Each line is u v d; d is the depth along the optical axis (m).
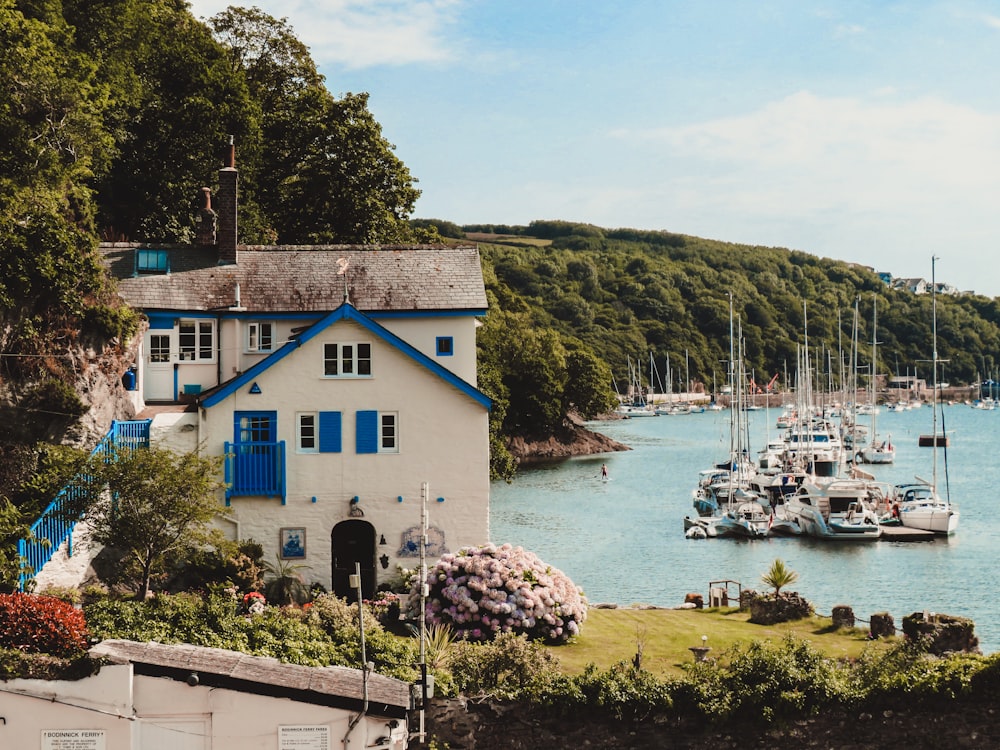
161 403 43.28
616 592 59.53
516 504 93.88
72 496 31.84
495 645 27.22
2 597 22.72
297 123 72.00
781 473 104.62
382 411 38.78
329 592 36.75
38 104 45.38
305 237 71.19
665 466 127.56
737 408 114.25
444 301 44.00
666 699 24.83
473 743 24.50
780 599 40.25
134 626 25.30
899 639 36.06
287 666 23.25
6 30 45.59
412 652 27.53
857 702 24.97
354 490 38.66
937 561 70.50
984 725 24.80
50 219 37.97
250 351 43.78
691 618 40.47
